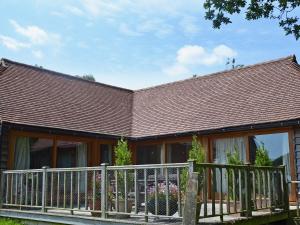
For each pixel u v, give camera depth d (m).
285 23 9.21
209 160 13.89
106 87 19.61
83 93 17.55
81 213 9.38
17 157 12.63
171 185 8.07
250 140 13.12
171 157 15.20
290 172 11.97
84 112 15.91
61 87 16.89
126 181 7.98
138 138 15.71
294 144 11.97
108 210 8.43
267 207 8.81
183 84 18.67
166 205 7.17
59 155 13.87
